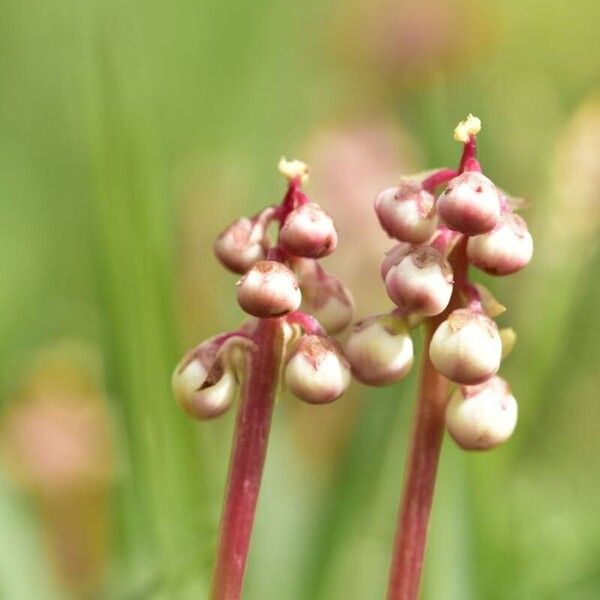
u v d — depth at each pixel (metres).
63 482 0.31
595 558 0.30
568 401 0.35
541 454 0.35
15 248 0.40
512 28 0.50
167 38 0.48
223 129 0.47
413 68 0.45
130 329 0.28
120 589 0.29
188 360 0.23
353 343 0.23
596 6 0.51
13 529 0.29
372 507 0.30
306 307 0.23
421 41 0.45
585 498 0.33
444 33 0.45
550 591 0.29
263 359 0.23
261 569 0.30
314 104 0.48
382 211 0.22
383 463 0.30
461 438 0.23
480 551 0.29
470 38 0.45
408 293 0.22
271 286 0.22
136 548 0.29
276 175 0.41
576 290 0.34
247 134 0.47
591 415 0.35
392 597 0.23
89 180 0.29
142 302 0.28
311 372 0.22
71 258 0.39
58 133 0.44
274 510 0.31
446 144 0.32
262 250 0.23
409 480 0.23
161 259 0.29
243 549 0.23
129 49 0.30
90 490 0.31
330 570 0.30
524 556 0.29
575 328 0.35
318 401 0.22
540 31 0.51
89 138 0.29
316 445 0.33
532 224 0.35
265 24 0.49
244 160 0.44
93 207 0.29
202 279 0.36
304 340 0.22
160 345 0.28
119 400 0.28
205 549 0.28
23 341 0.37
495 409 0.23
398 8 0.46
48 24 0.46
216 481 0.29
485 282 0.31
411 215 0.22
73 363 0.33
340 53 0.48
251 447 0.23
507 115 0.42
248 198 0.40
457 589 0.29
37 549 0.29
